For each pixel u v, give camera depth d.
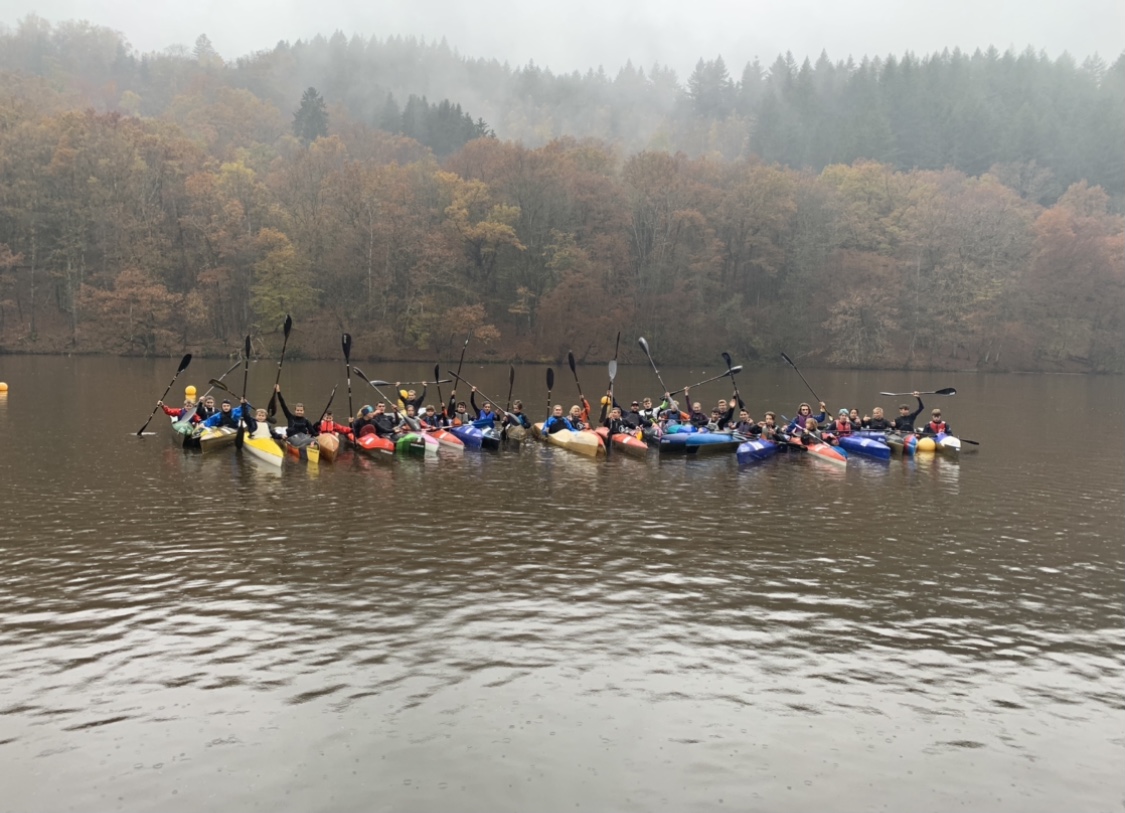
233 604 10.41
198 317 69.12
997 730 7.89
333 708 7.95
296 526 13.98
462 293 76.44
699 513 15.62
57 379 42.81
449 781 6.89
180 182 76.56
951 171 107.19
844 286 81.81
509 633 9.73
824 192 87.06
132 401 32.25
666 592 11.23
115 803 6.53
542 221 79.88
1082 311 81.75
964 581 11.98
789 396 44.84
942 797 6.88
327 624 9.85
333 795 6.68
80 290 69.06
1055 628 10.30
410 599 10.71
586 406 24.44
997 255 82.56
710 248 81.00
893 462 22.03
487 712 7.95
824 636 9.90
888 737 7.73
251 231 75.94
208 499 15.73
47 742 7.28
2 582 11.02
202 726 7.58
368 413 22.69
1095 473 20.70
